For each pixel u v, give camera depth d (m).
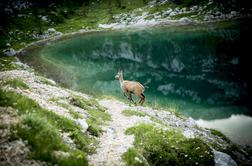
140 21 151.25
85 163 11.33
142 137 18.33
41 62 75.94
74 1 192.38
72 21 164.12
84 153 12.81
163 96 47.41
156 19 150.25
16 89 18.59
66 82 54.69
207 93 49.34
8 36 125.25
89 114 23.00
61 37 134.38
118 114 28.91
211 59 75.88
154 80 59.31
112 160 13.48
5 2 162.00
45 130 11.49
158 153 17.02
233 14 141.62
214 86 53.53
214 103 43.91
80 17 170.50
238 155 24.25
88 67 72.00
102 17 165.38
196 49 89.19
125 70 69.62
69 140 13.36
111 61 81.38
